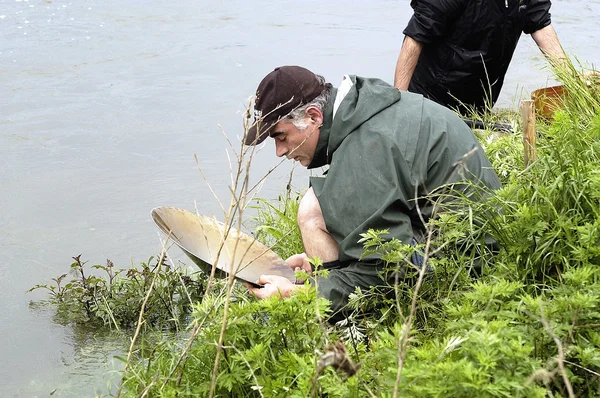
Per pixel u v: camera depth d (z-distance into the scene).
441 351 3.22
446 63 7.52
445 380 3.02
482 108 7.78
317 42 12.89
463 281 4.32
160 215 5.22
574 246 4.13
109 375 5.42
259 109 4.97
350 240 4.52
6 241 7.35
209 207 7.90
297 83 4.89
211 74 11.60
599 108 5.84
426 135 4.68
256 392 3.80
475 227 4.53
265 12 14.65
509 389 2.94
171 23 14.06
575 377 3.21
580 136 4.88
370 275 4.50
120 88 11.16
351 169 4.61
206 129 9.80
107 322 6.06
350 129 4.72
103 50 12.70
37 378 5.46
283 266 5.33
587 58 11.56
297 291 3.76
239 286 5.73
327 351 2.95
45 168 8.84
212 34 13.41
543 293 3.90
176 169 8.78
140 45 12.92
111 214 7.84
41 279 6.75
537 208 4.37
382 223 4.48
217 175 8.61
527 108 5.29
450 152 4.69
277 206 7.81
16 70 11.83
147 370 4.24
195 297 6.18
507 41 7.43
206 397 3.76
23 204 8.05
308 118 4.90
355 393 3.29
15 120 10.12
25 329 6.04
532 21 7.52
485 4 7.23
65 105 10.60
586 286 3.54
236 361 3.72
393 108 4.77
